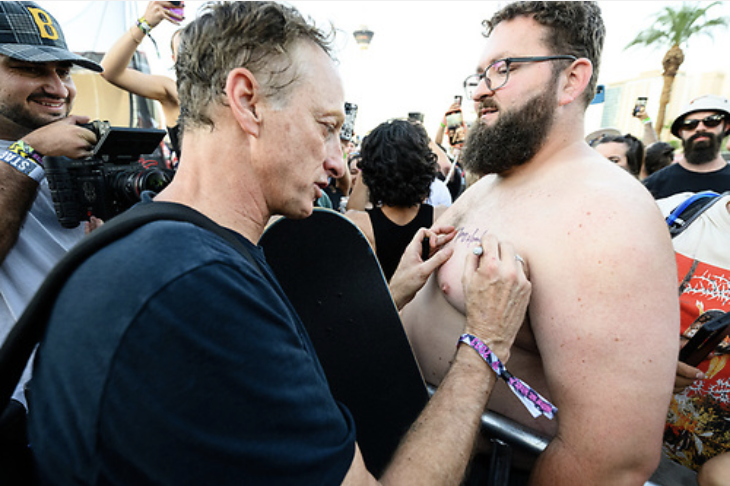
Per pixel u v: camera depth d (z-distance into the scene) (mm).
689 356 1135
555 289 785
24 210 1247
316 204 2168
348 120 2742
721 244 1198
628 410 695
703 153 2756
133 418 383
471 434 690
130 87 2203
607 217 749
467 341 794
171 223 479
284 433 454
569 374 754
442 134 4434
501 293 791
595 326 716
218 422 413
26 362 481
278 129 587
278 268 982
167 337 398
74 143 1266
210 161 589
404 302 1146
